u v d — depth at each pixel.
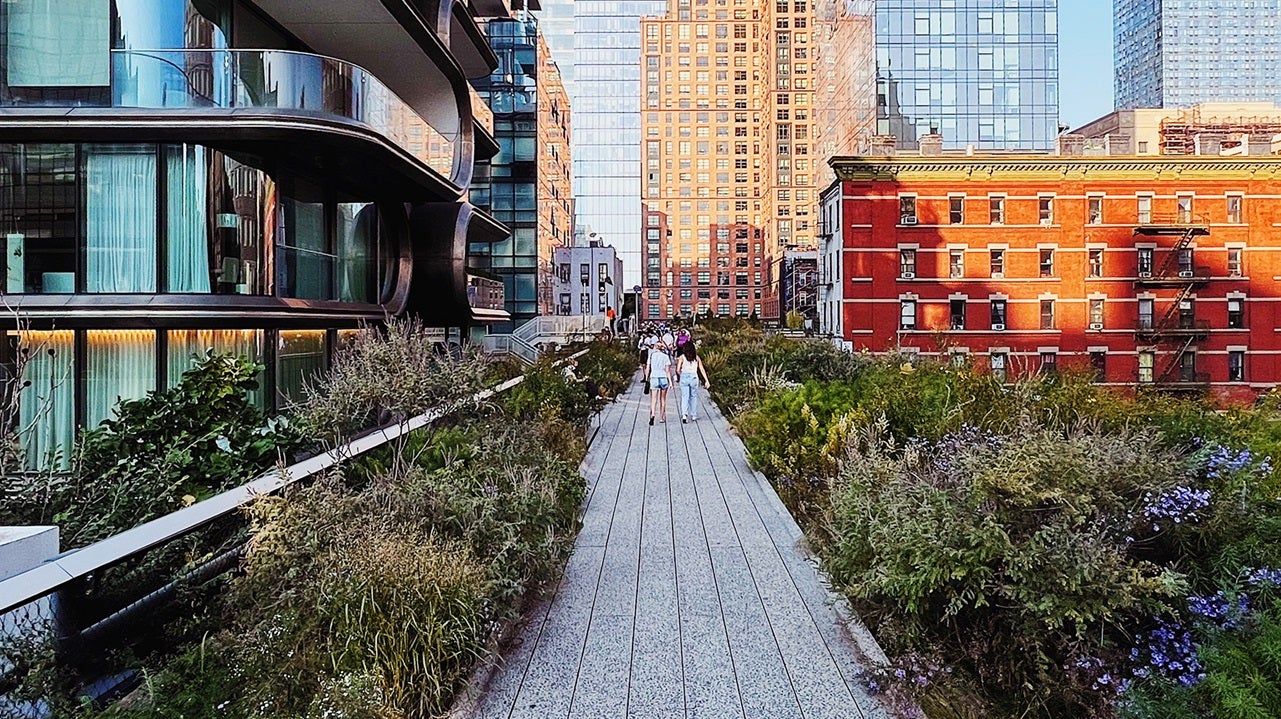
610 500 9.41
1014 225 44.22
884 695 4.57
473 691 4.60
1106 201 44.44
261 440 7.20
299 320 14.15
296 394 14.34
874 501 6.02
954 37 55.50
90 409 11.53
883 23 55.69
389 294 19.25
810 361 18.48
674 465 11.62
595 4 123.31
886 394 10.65
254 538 4.84
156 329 11.85
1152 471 5.20
